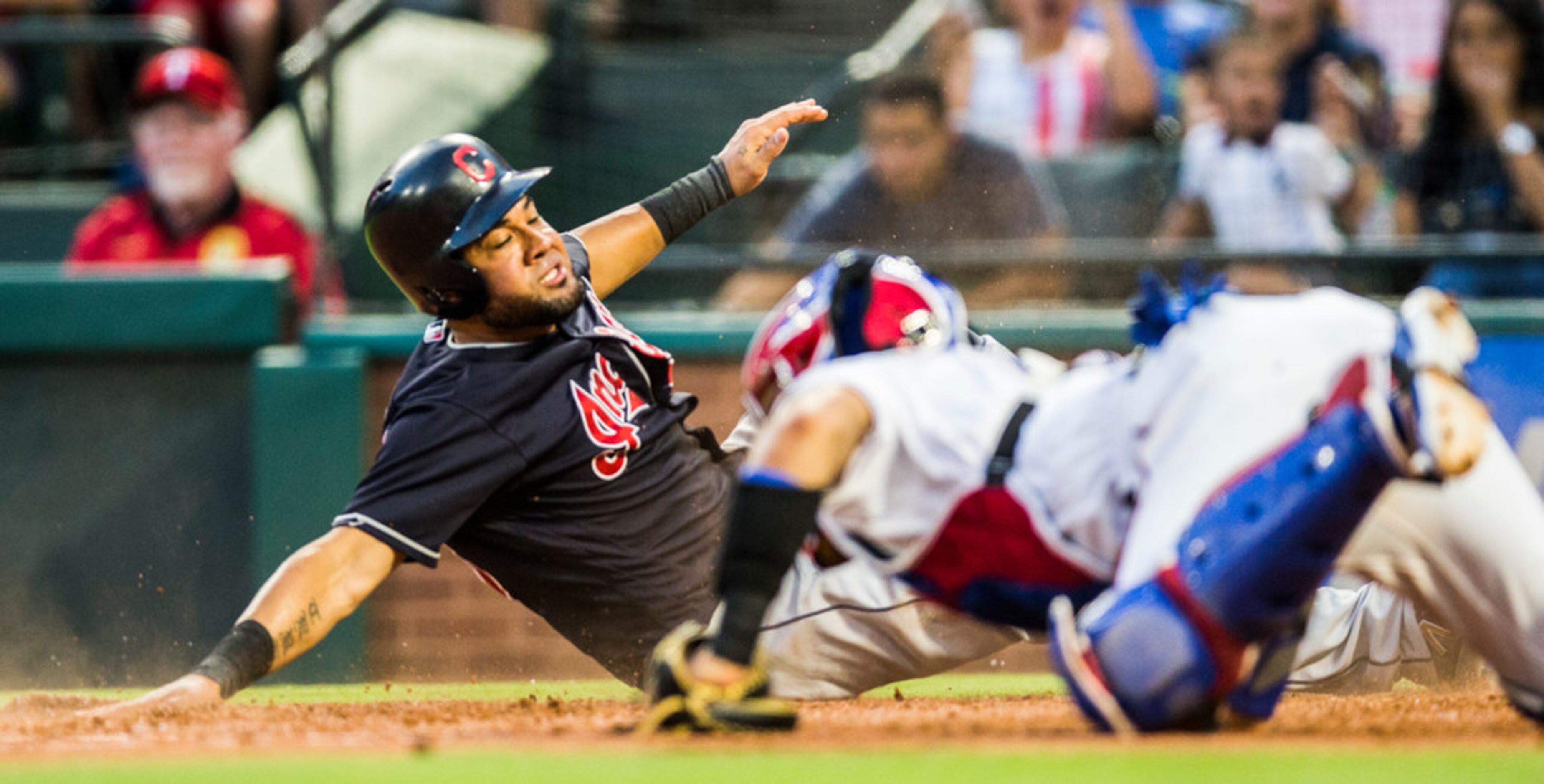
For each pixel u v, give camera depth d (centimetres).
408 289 1094
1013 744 708
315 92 2158
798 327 981
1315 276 2041
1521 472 777
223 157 2158
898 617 1104
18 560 1997
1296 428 718
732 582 737
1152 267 2044
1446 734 773
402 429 1088
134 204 2191
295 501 1988
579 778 599
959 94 2350
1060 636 718
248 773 630
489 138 2536
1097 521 758
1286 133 2172
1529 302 2011
